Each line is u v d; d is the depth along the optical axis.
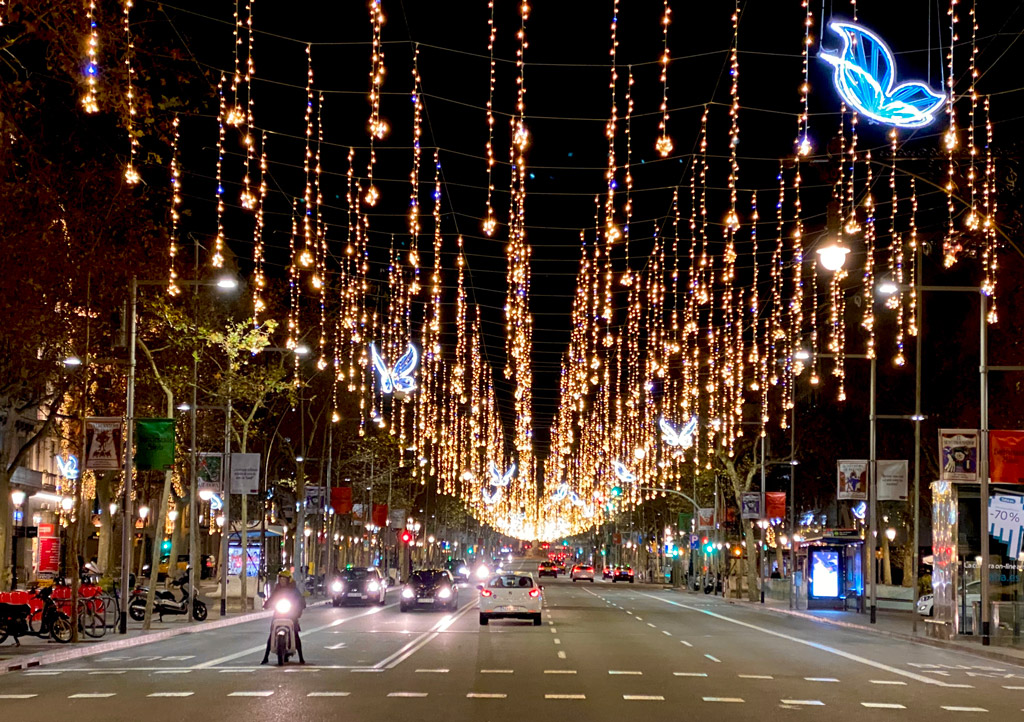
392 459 89.44
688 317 60.34
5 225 27.25
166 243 35.91
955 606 38.06
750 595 73.00
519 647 32.62
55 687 22.14
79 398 37.03
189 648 32.34
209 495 50.88
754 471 74.81
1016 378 50.78
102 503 59.75
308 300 61.75
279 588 27.19
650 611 57.69
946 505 38.62
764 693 21.94
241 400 56.81
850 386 60.75
